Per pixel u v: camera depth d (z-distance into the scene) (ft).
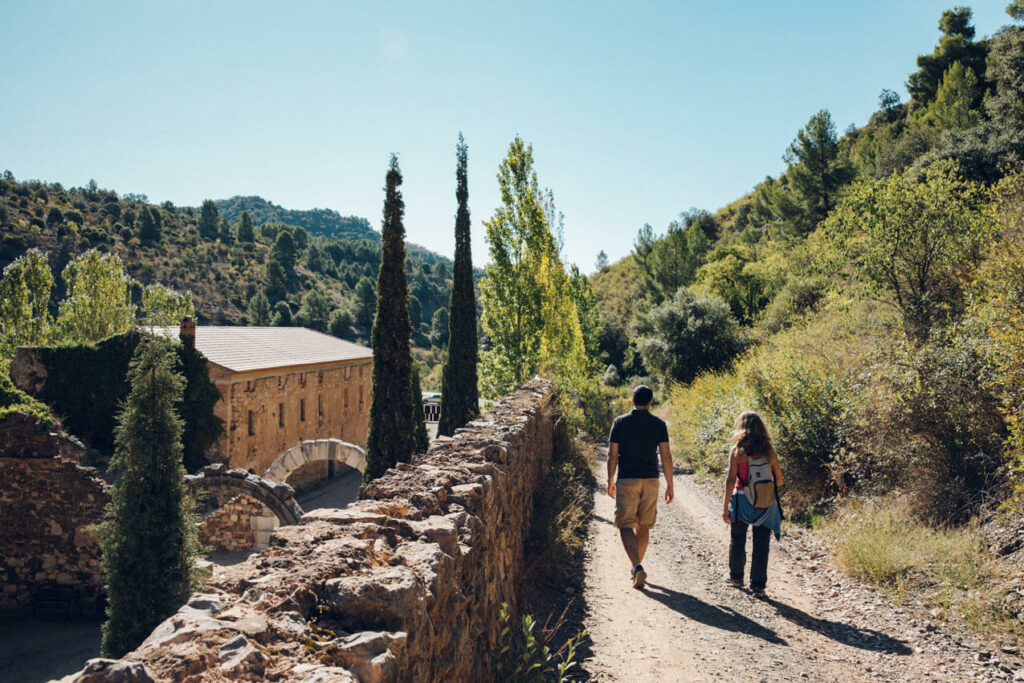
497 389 57.11
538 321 57.31
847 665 14.08
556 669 13.02
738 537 20.36
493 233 57.21
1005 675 13.39
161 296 120.26
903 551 20.34
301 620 5.90
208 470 58.90
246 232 521.65
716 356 90.33
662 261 176.14
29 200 378.12
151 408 30.89
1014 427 20.99
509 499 17.39
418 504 10.50
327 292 474.08
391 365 46.19
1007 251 32.45
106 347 75.36
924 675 13.55
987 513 21.18
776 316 87.30
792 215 145.28
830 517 27.48
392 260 46.42
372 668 5.21
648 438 19.93
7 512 53.83
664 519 30.48
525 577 18.81
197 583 31.27
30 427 53.78
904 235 40.50
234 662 4.85
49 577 53.42
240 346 98.43
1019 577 17.03
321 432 114.01
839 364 36.58
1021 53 81.56
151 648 5.15
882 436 27.22
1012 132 67.67
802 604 18.74
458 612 8.82
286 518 58.13
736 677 13.20
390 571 6.95
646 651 14.55
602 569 21.83
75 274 113.91
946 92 128.98
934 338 30.12
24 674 43.55
